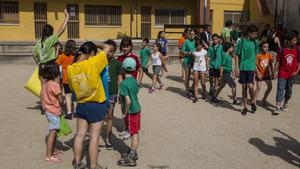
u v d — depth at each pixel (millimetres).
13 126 5723
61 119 4383
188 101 7621
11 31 15945
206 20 17156
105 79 4035
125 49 5090
